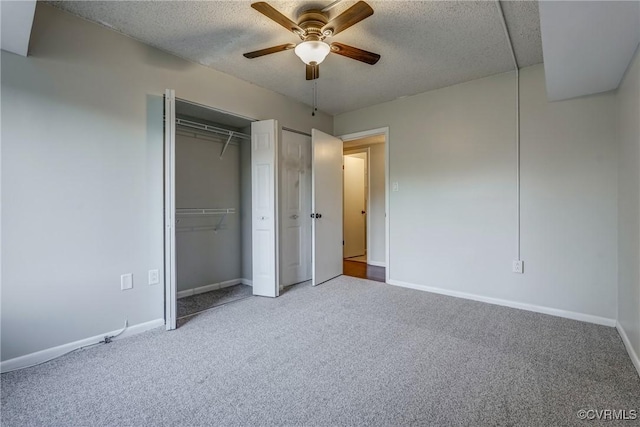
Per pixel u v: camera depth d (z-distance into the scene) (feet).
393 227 12.60
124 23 7.30
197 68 9.36
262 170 11.01
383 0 6.38
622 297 7.54
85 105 7.09
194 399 5.18
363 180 20.30
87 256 7.13
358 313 9.25
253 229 11.21
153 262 8.26
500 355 6.64
